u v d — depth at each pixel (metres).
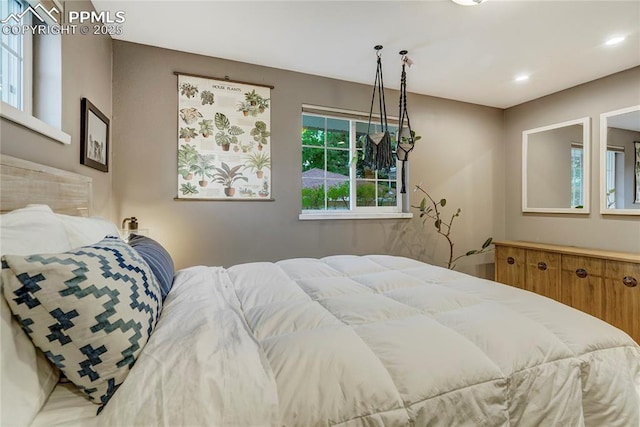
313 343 0.84
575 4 1.80
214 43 2.27
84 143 1.71
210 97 2.46
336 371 0.75
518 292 1.32
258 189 2.62
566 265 2.65
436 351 0.85
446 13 1.90
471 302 1.19
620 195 2.66
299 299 1.21
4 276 0.63
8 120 1.08
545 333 0.97
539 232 3.29
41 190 1.22
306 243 2.80
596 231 2.82
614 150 2.71
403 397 0.73
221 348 0.78
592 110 2.86
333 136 3.03
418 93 3.22
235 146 2.54
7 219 0.80
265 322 0.98
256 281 1.44
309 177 2.92
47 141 1.35
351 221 2.97
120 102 2.23
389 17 1.95
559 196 3.11
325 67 2.65
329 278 1.51
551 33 2.10
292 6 1.85
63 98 1.50
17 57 1.32
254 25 2.04
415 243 3.24
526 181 3.42
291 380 0.72
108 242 0.95
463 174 3.46
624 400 0.91
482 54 2.40
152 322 0.84
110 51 2.18
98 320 0.67
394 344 0.87
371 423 0.69
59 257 0.69
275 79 2.67
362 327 0.97
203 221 2.46
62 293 0.65
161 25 2.04
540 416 0.83
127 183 2.25
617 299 2.29
